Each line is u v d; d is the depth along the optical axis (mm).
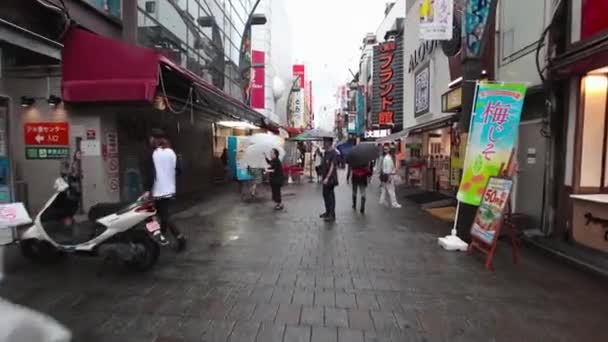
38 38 6852
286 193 15672
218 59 18250
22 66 8312
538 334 3699
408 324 3875
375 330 3740
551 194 7301
